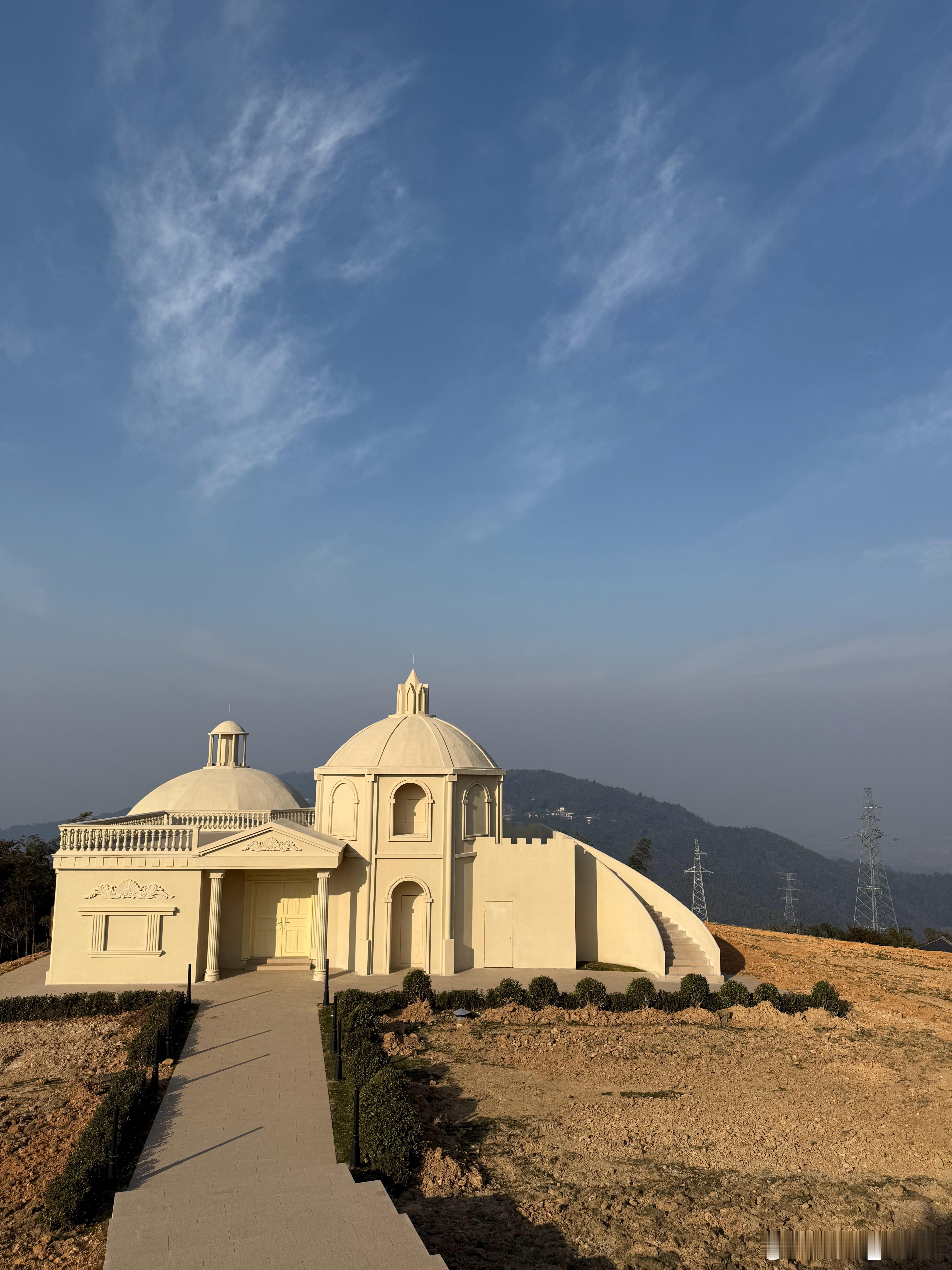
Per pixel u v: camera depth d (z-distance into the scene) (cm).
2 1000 3169
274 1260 1366
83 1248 1556
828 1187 1939
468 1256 1598
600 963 4112
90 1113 2186
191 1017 3039
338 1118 2159
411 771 3812
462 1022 3177
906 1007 3678
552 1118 2298
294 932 3900
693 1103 2433
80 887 3541
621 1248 1662
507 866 3978
